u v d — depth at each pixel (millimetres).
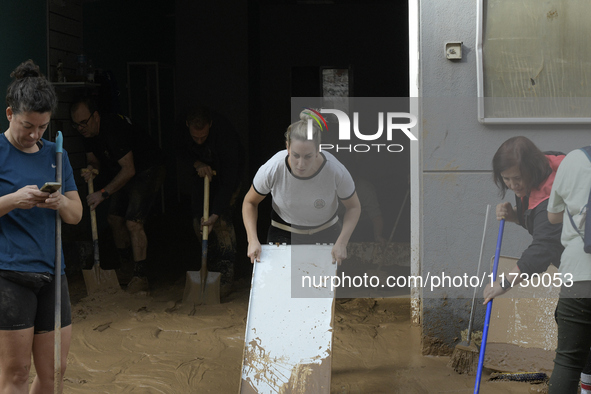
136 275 5078
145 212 5113
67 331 2473
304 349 2920
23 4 5473
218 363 3521
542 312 3287
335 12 10953
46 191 2182
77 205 2494
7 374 2287
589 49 3307
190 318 4348
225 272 5074
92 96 6562
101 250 6547
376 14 10930
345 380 3250
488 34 3367
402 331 4027
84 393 3098
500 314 3393
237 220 8445
